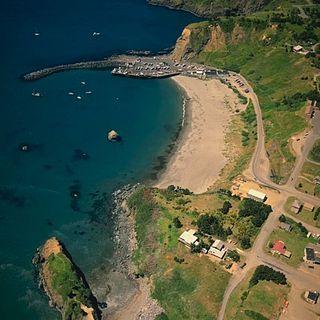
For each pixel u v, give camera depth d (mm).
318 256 170625
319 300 156125
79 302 162500
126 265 182750
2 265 179625
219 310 157250
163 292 169000
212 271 168375
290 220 185750
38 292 170625
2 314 162750
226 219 186250
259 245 175875
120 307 167250
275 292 157875
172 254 178250
